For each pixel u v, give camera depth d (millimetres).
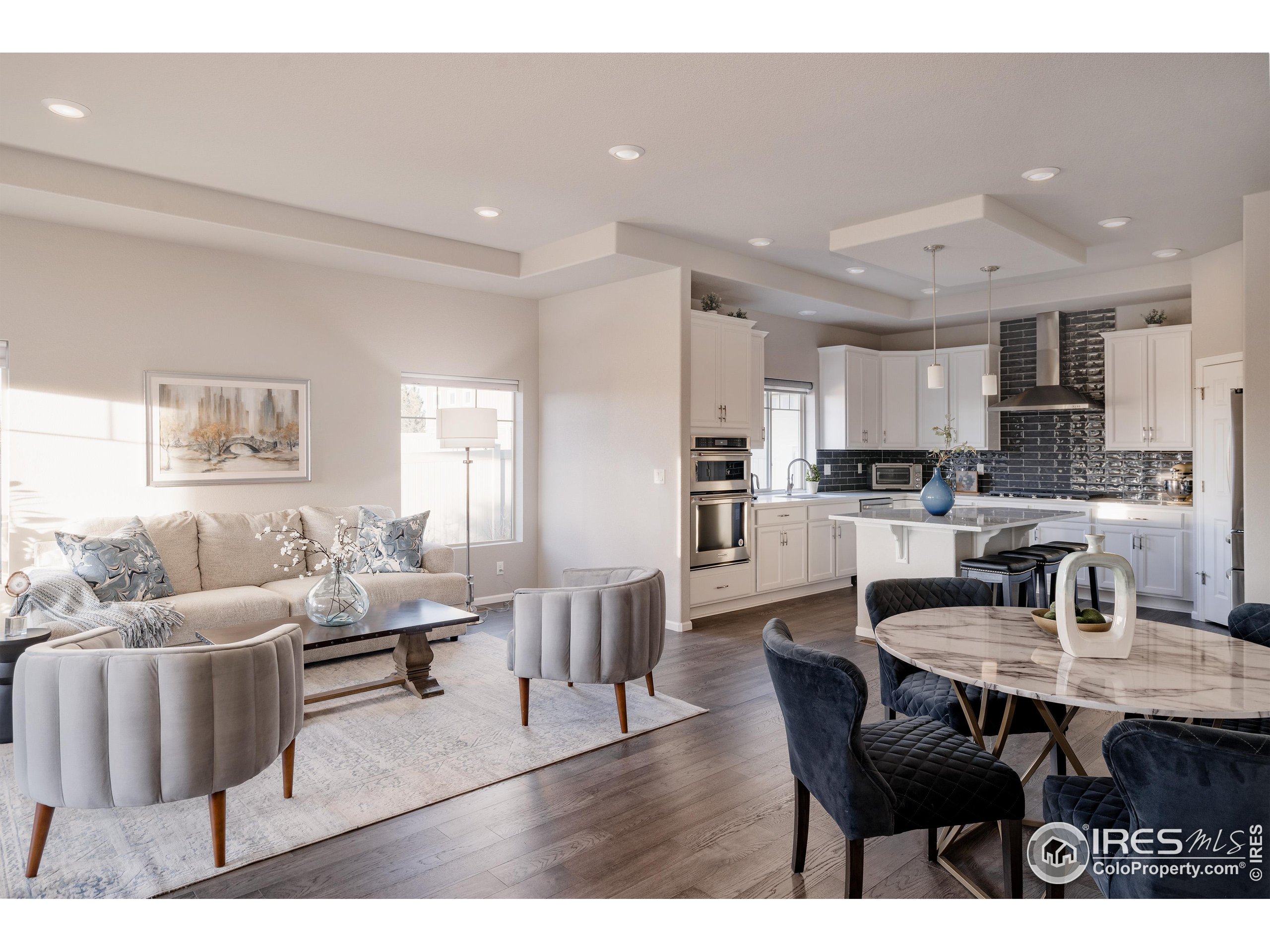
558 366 6281
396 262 5062
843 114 3240
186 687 2213
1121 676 1922
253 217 4320
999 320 7352
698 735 3387
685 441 5371
